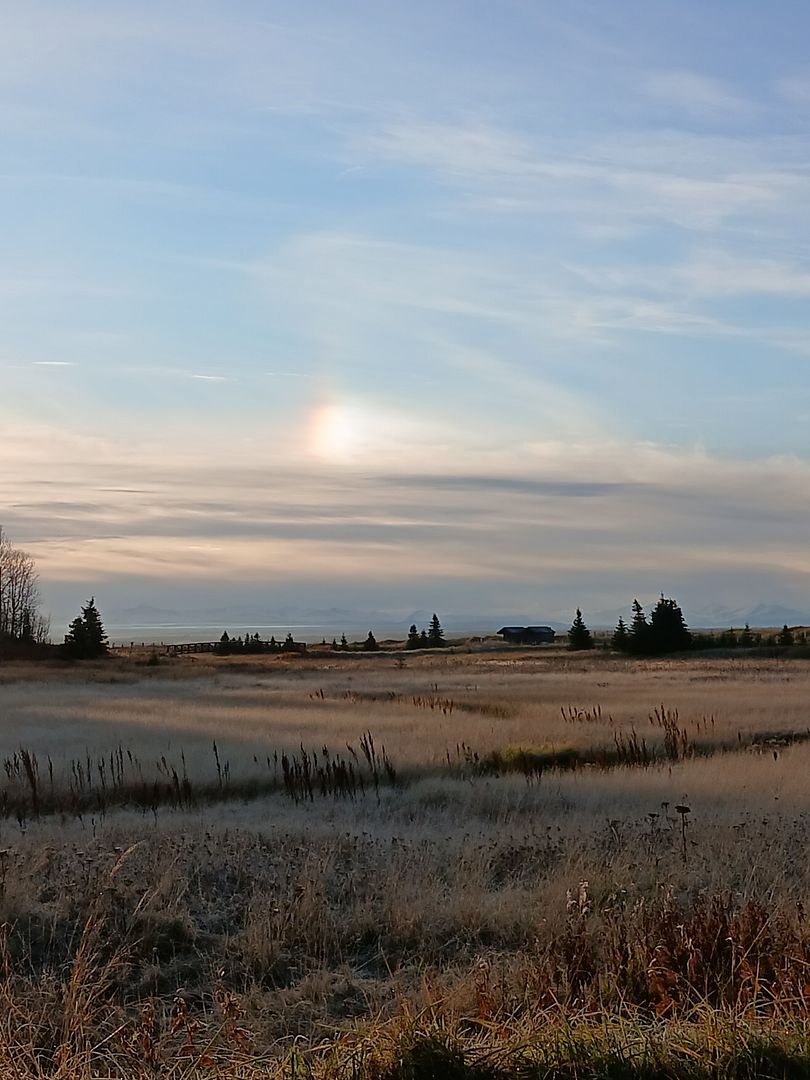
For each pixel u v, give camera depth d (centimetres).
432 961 812
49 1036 655
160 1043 603
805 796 1650
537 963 732
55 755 2375
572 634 10569
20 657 8725
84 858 1093
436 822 1557
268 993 750
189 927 880
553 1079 525
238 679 5919
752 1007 581
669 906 781
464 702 3762
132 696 4378
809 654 7912
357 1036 581
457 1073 534
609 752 2397
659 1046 541
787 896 870
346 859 1154
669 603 8856
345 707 3653
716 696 3769
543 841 1214
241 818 1603
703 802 1653
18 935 837
